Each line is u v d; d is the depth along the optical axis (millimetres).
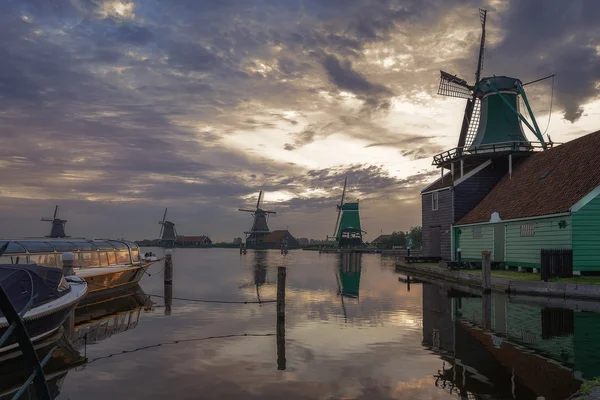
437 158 44469
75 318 19031
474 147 41125
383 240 138250
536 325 15039
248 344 13406
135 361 11773
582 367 10359
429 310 18781
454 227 39750
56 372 10953
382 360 11383
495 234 33031
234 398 8961
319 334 14539
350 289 27250
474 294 23828
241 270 47406
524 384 9297
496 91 44281
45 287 14227
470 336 13656
